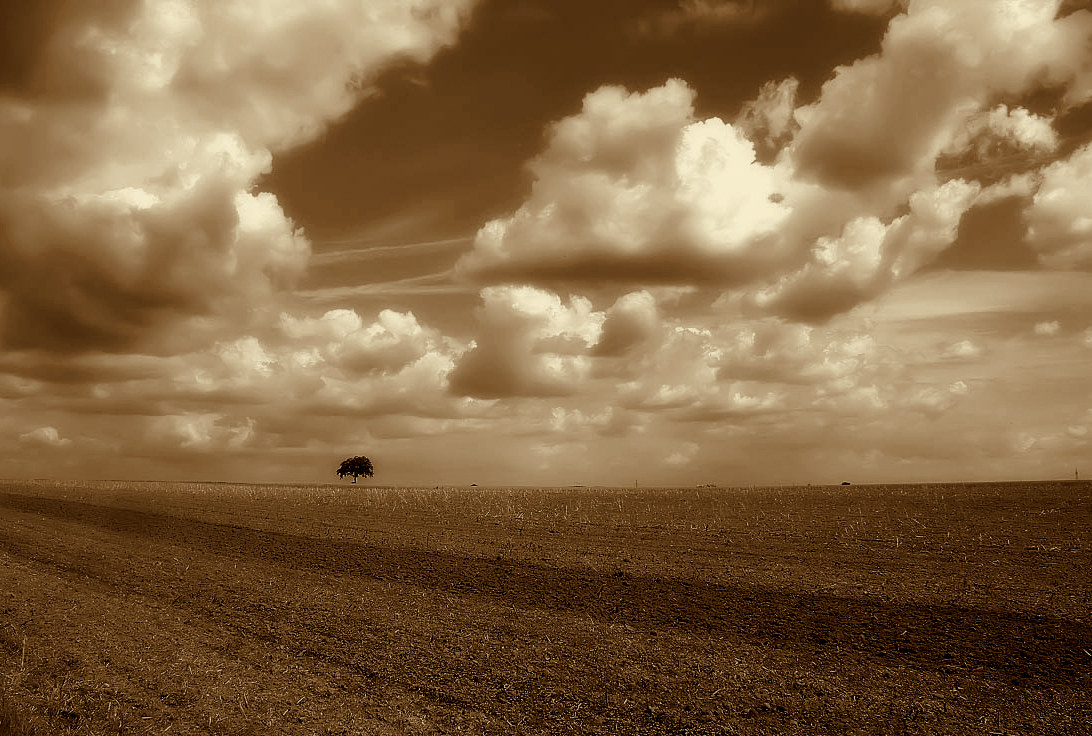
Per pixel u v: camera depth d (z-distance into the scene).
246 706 11.71
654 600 19.41
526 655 14.80
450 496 56.62
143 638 15.27
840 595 19.22
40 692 11.71
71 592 19.66
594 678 13.50
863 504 41.62
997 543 25.78
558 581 21.94
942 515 34.31
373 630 16.61
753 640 15.84
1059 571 20.94
